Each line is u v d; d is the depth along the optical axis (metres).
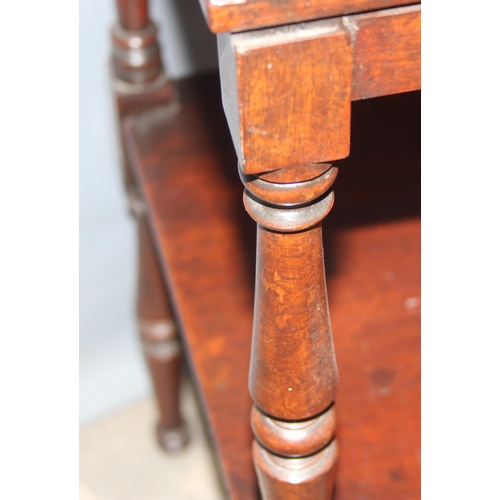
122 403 1.19
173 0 0.88
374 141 0.80
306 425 0.47
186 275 0.75
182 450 1.15
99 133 0.95
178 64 0.94
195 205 0.80
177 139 0.86
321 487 0.51
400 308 0.72
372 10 0.35
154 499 1.12
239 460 0.64
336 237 0.77
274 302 0.41
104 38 0.89
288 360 0.43
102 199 1.00
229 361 0.69
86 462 1.15
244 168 0.36
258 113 0.35
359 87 0.37
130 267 1.08
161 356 1.01
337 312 0.72
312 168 0.37
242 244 0.77
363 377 0.67
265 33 0.34
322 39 0.34
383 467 0.62
